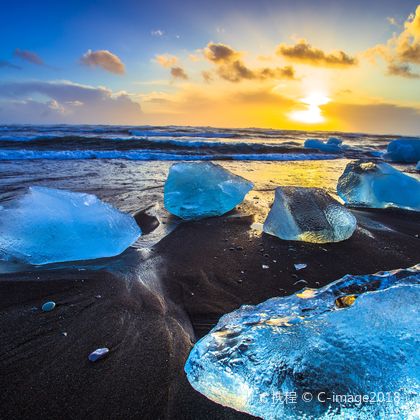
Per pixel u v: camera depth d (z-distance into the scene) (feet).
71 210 9.80
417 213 14.30
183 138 56.13
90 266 8.70
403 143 36.65
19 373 4.95
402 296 4.27
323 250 10.08
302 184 20.17
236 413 4.18
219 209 13.32
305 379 3.69
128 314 6.63
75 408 4.36
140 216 13.19
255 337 4.42
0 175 20.24
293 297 6.14
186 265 8.98
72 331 6.01
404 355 3.58
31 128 66.39
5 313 6.49
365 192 15.15
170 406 4.39
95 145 37.81
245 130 96.78
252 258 9.50
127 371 5.03
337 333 4.02
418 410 3.28
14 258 8.59
